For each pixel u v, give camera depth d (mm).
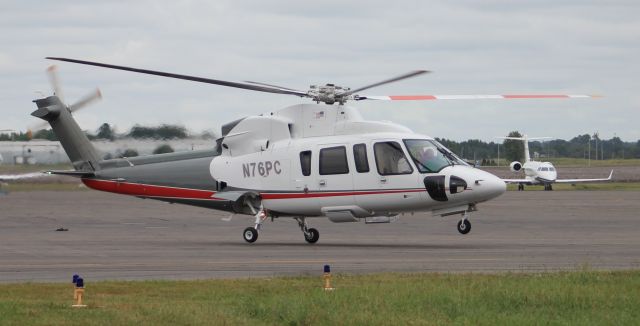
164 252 76125
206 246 82875
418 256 71250
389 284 51219
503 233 99875
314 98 84812
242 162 86938
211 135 132375
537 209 152500
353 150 81875
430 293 47531
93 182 94188
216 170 88188
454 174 78500
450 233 100812
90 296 48500
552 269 60469
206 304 45656
